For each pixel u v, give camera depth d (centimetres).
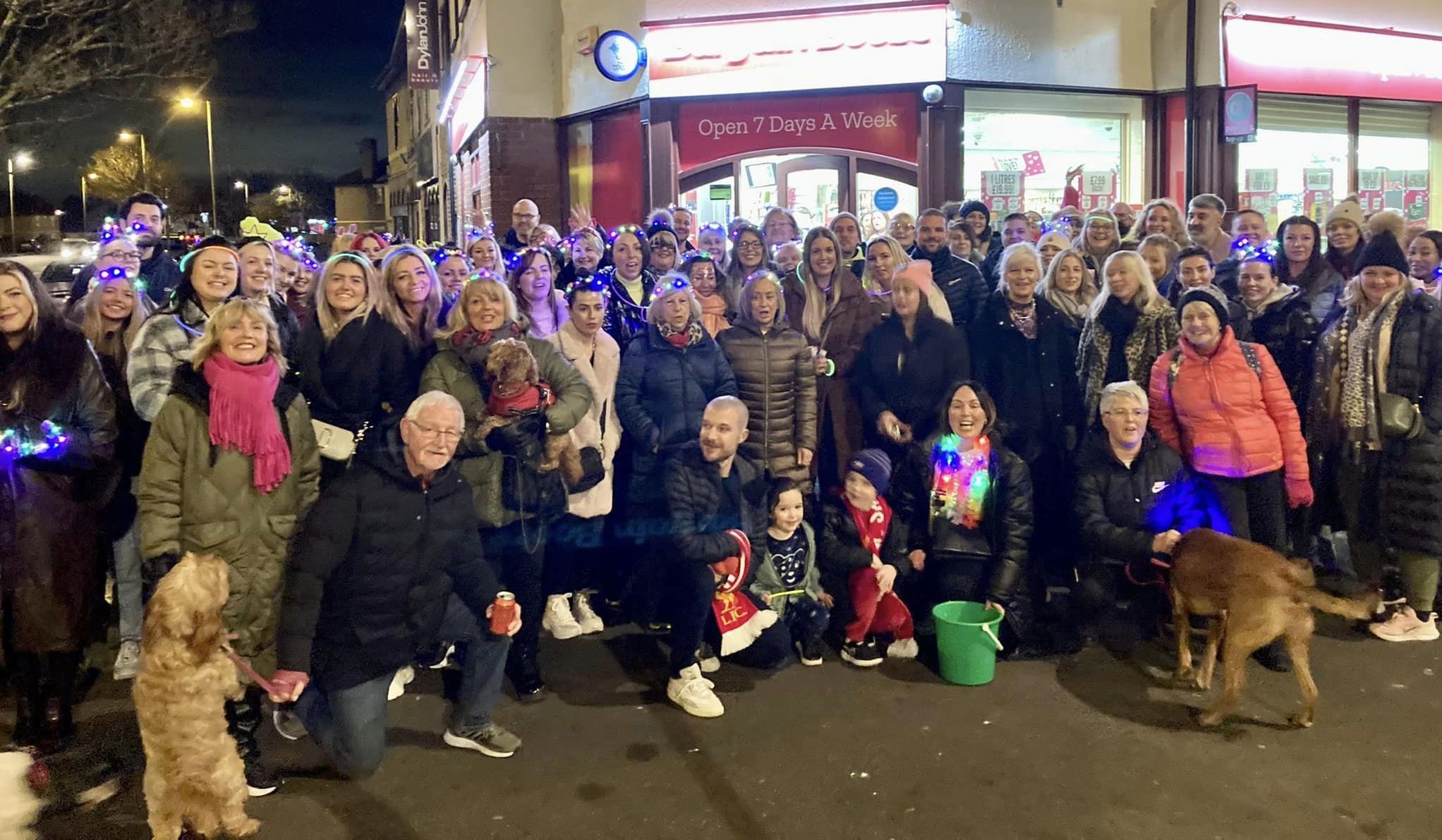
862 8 941
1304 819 322
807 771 359
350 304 401
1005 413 512
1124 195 1057
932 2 930
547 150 1128
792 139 982
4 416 363
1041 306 516
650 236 622
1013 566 452
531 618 422
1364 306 479
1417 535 460
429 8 1527
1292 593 382
